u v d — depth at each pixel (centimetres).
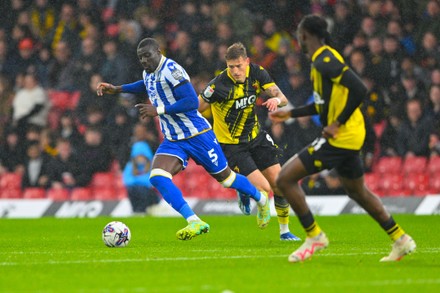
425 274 2397
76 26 7169
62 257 2997
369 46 6781
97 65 6912
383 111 6612
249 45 6925
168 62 3478
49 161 6744
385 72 6688
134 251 3250
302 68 6762
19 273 2473
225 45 6888
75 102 6856
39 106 6931
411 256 2931
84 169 6669
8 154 6862
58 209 6500
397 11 6919
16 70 7125
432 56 6788
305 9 7056
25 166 6806
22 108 6900
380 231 4634
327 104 2545
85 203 6500
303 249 2638
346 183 2652
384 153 6506
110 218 6197
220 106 3862
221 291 2073
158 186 3491
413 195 6431
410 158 6475
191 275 2389
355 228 4900
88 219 6094
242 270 2505
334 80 2489
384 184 6469
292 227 5053
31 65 7119
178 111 3462
